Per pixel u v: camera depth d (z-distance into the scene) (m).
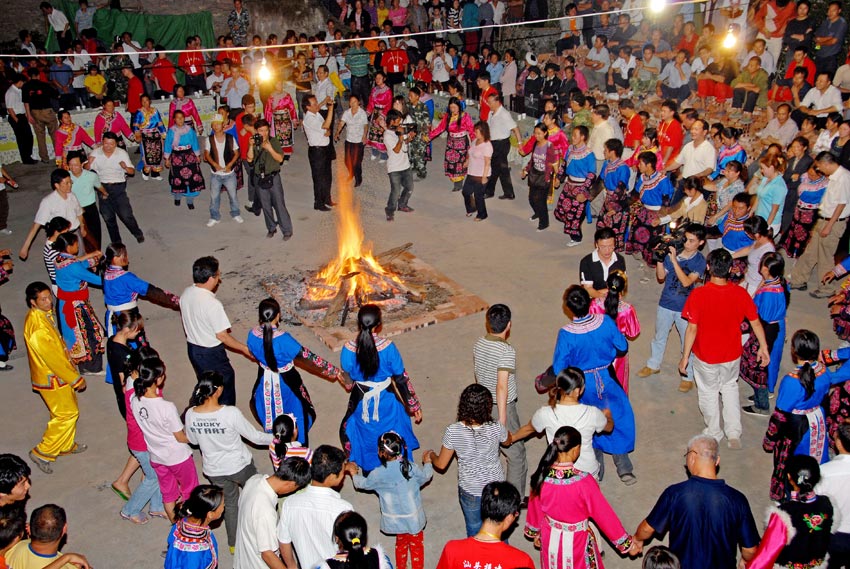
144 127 15.36
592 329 6.36
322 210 13.70
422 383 8.52
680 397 8.16
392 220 13.09
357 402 6.58
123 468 7.45
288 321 9.89
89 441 7.85
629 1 16.66
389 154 12.68
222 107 13.30
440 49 18.02
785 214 10.81
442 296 10.27
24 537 5.09
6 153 16.73
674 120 11.64
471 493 5.57
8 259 9.88
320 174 13.36
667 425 7.73
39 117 16.42
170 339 9.76
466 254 11.69
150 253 12.23
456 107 13.70
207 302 7.34
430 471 5.78
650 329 9.46
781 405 6.08
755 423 7.68
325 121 13.16
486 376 6.21
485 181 12.54
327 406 8.23
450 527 6.57
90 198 11.29
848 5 14.12
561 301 10.19
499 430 5.52
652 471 7.07
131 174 11.99
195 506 4.98
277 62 19.06
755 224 8.48
